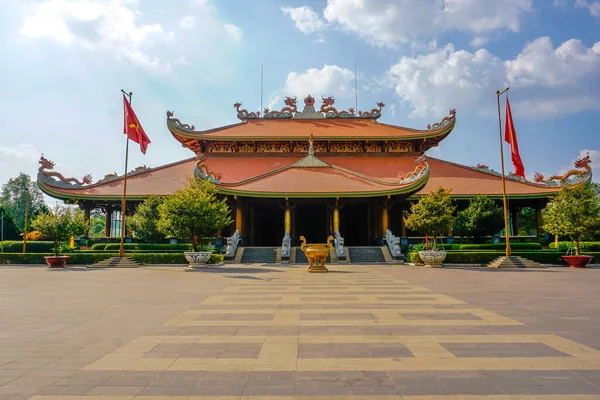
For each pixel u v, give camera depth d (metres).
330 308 13.79
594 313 12.92
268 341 9.48
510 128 37.69
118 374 7.32
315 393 6.39
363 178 49.12
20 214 102.12
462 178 55.38
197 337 9.91
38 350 8.88
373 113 67.31
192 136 58.44
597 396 6.24
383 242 44.56
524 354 8.43
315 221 58.62
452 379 6.99
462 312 13.04
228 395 6.34
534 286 20.38
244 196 46.50
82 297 16.72
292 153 60.06
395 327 10.88
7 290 19.11
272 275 26.73
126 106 39.19
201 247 39.62
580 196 35.59
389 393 6.39
